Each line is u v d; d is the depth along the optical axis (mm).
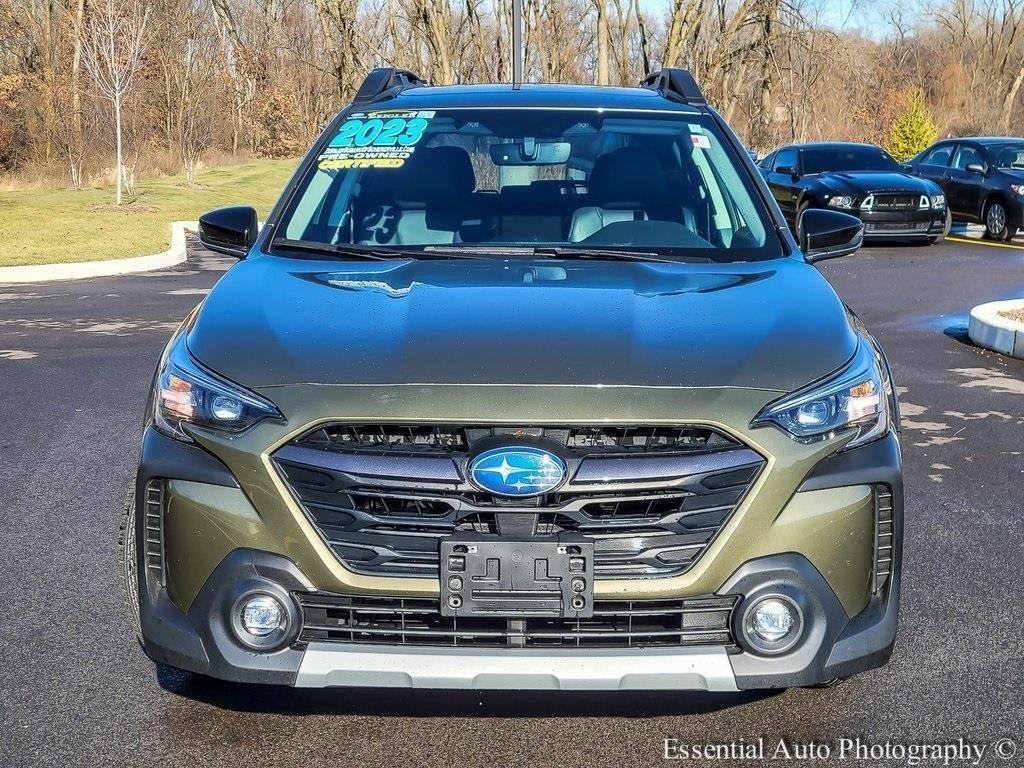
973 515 5027
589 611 2723
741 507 2760
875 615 2951
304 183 4148
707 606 2809
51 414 6863
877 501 2938
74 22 37750
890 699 3371
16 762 3010
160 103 42844
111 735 3152
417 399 2740
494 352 2879
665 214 4000
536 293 3297
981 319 9195
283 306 3211
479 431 2738
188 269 15602
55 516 5004
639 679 2766
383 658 2770
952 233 19594
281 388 2811
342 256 3752
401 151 4254
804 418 2805
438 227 3934
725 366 2863
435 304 3189
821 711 3303
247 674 2828
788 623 2809
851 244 4105
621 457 2727
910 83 62719
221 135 58781
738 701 3354
